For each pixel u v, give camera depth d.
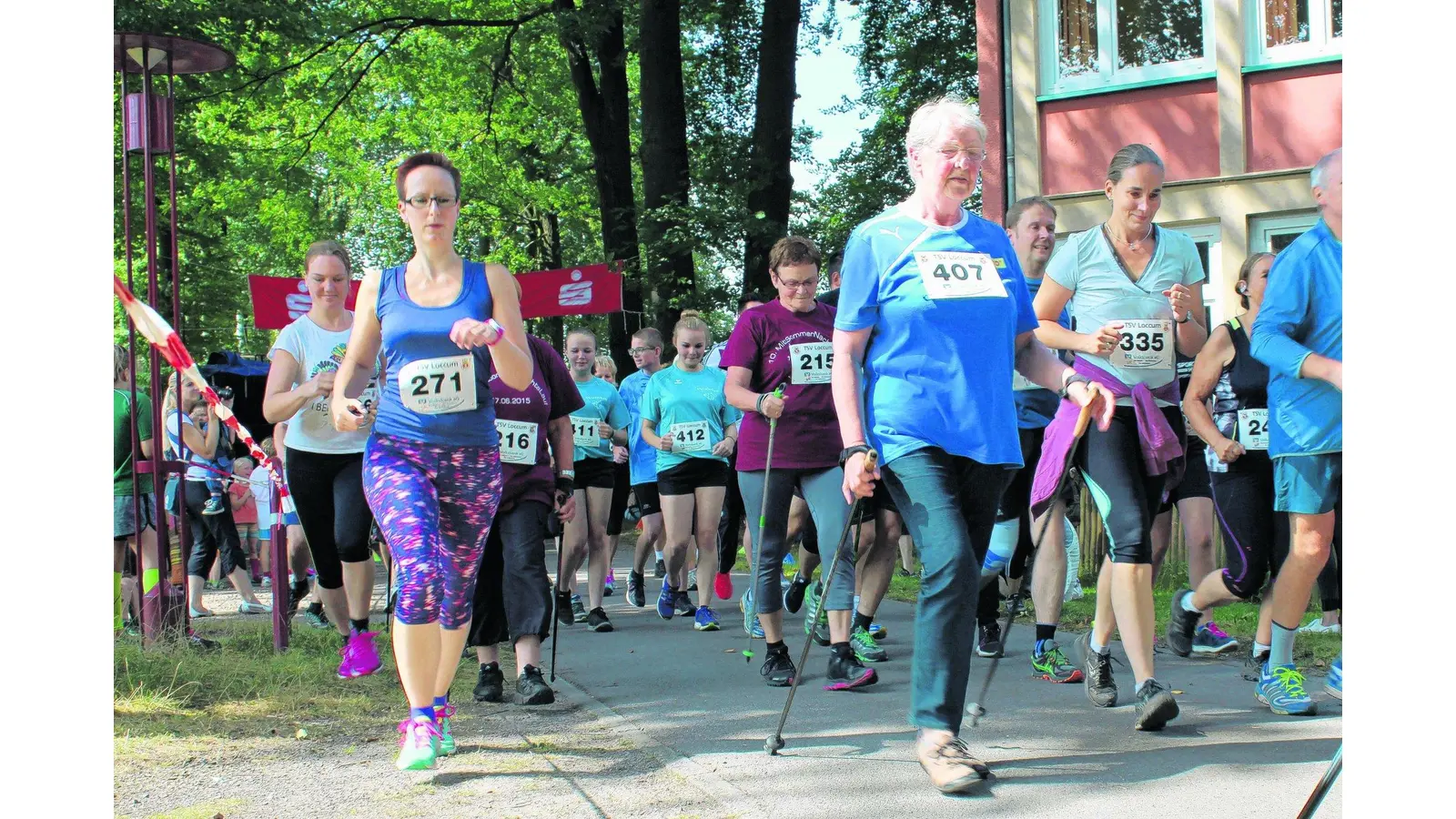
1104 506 4.78
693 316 8.69
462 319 4.13
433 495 4.30
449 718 4.74
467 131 31.02
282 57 22.58
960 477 4.15
